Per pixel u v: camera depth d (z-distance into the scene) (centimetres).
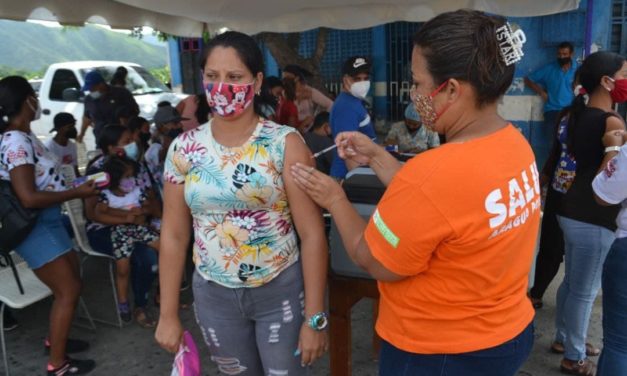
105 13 486
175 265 184
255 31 613
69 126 483
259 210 172
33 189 266
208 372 305
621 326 204
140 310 359
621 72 246
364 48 941
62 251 283
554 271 340
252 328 190
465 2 503
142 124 465
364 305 376
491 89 121
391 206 122
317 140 430
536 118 695
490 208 118
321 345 182
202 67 170
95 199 342
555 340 303
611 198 201
